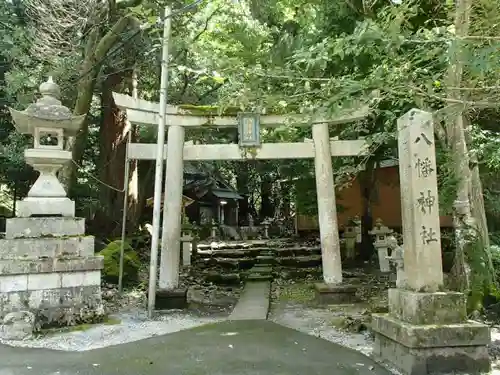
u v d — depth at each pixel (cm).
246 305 877
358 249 1656
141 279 1164
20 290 664
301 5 984
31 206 719
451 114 488
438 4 655
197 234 2045
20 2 1262
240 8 1096
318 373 464
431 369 436
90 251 726
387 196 1941
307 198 1370
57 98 771
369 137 828
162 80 847
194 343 595
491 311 663
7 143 1461
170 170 905
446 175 721
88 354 549
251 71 517
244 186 3078
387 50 464
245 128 913
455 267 698
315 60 508
